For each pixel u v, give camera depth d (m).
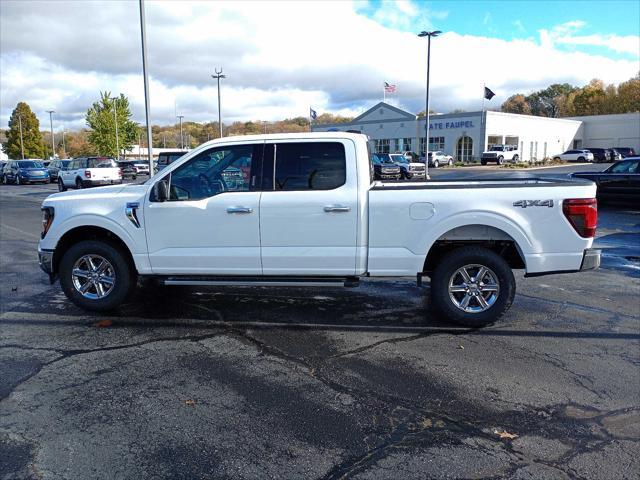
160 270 5.73
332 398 3.90
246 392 4.00
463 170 45.75
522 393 3.98
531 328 5.49
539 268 5.30
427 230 5.30
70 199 5.90
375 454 3.17
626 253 9.77
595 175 16.17
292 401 3.85
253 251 5.53
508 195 5.23
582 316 5.92
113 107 59.12
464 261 5.37
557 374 4.32
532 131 63.72
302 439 3.33
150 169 18.86
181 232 5.61
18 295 6.88
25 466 3.05
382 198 5.31
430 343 5.05
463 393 3.98
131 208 5.66
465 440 3.32
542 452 3.19
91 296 5.95
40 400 3.87
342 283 5.47
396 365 4.52
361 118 65.81
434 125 59.38
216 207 5.49
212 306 6.29
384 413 3.67
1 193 29.02
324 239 5.42
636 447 3.24
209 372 4.37
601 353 4.79
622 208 16.59
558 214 5.21
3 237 12.49
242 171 5.55
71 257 5.88
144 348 4.92
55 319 5.81
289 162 5.46
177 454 3.17
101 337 5.22
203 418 3.60
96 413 3.67
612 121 72.06
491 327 5.52
